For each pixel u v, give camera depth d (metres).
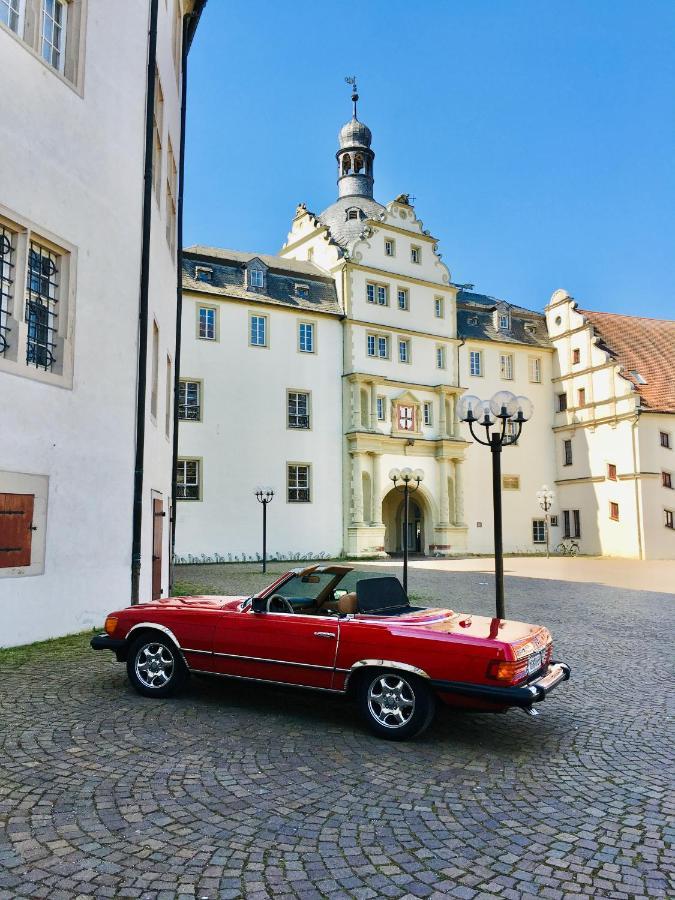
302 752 5.43
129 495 11.34
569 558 38.06
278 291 35.06
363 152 44.59
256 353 33.50
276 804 4.42
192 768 5.00
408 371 38.16
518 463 42.12
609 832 4.14
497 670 5.43
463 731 6.18
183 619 6.81
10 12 9.64
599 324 42.94
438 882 3.52
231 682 6.55
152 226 13.16
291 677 6.23
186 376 31.50
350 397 35.72
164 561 14.99
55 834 3.92
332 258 37.66
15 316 9.28
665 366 41.06
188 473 31.28
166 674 6.88
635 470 37.34
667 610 15.18
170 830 4.00
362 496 35.34
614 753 5.65
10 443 9.08
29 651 8.80
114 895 3.32
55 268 10.25
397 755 5.43
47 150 9.92
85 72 10.79
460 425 39.91
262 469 33.00
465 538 38.69
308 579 6.97
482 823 4.22
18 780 4.68
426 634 5.77
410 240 39.28
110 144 11.30
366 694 5.93
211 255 34.09
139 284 11.97
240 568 27.70
